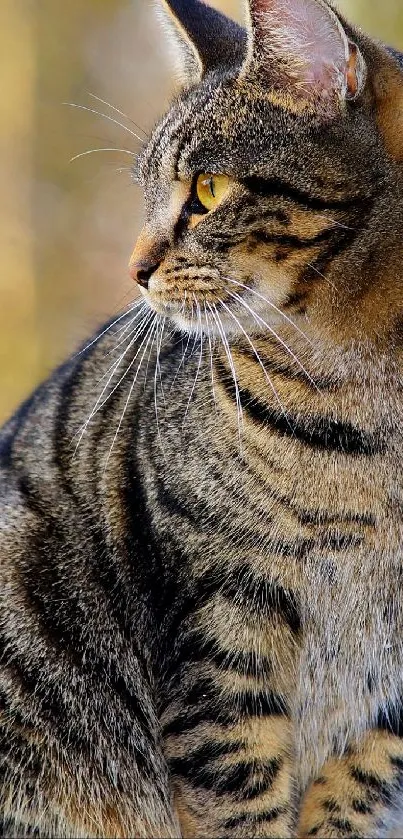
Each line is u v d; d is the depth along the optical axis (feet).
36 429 7.57
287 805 7.40
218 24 7.48
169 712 7.35
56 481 7.50
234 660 7.31
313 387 7.27
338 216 7.21
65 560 7.44
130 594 7.39
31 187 10.47
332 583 7.30
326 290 7.23
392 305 7.23
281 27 7.22
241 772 7.35
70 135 10.47
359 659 7.36
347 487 7.26
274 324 7.27
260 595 7.30
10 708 7.39
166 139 7.32
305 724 7.42
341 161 7.21
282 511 7.27
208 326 7.30
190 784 7.36
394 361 7.25
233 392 7.30
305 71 7.22
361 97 7.21
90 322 7.98
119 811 7.43
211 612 7.30
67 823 7.43
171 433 7.36
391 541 7.28
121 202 10.58
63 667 7.41
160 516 7.34
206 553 7.30
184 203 7.29
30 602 7.43
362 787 7.44
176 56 7.57
